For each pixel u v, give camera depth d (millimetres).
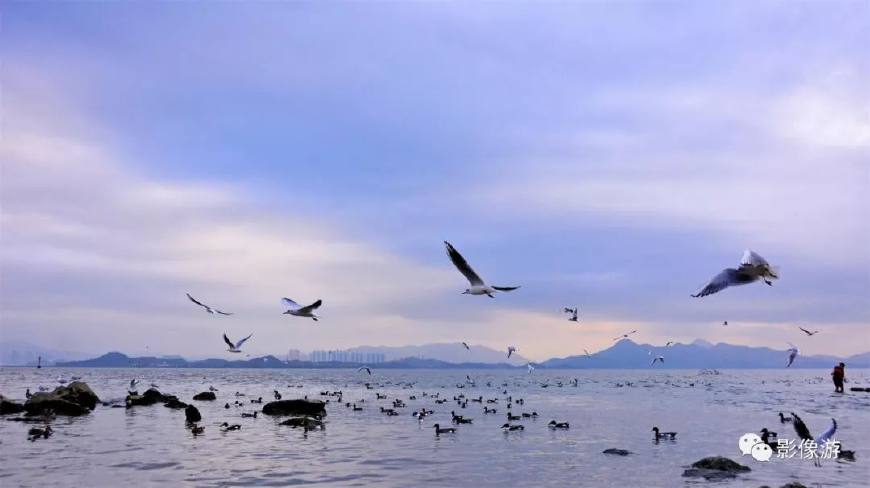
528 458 35188
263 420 54094
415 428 49438
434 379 190625
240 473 30844
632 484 28578
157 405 67688
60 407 57000
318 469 31938
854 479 29234
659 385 140250
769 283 16203
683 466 32750
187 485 28281
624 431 47594
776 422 53406
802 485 27031
